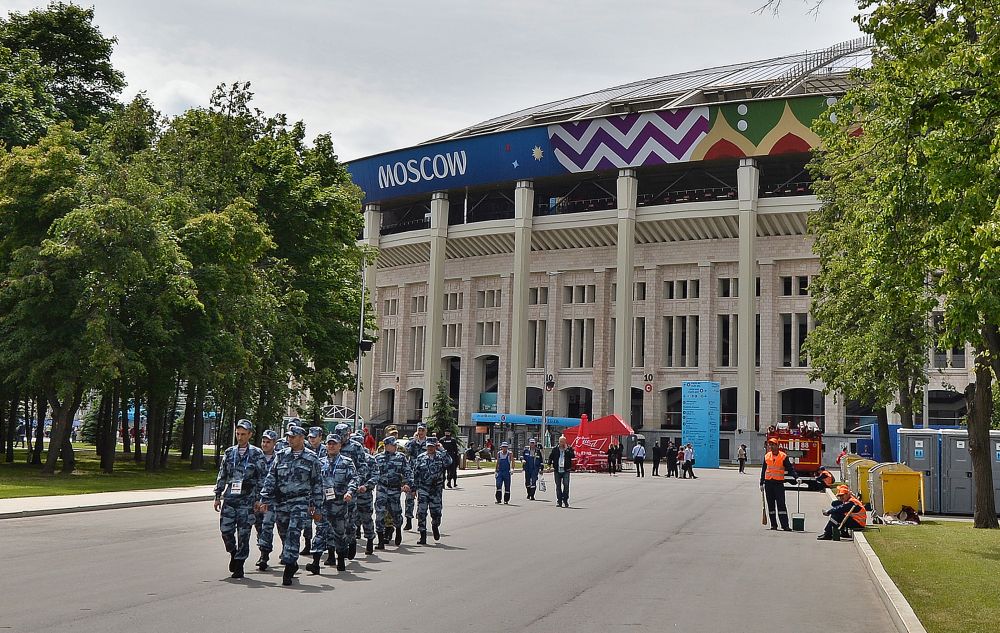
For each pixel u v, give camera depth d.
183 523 22.56
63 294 38.34
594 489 42.12
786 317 83.69
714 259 85.00
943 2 17.12
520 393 87.81
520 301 88.62
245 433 13.83
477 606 11.91
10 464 48.19
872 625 11.47
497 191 94.56
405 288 102.31
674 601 12.77
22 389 41.12
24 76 47.59
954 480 32.50
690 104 83.69
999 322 17.03
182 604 11.55
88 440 99.12
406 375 101.31
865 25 17.72
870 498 30.33
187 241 41.34
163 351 40.94
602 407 88.81
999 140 14.59
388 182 94.50
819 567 17.06
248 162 48.06
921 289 20.38
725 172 85.25
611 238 88.81
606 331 89.56
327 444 14.91
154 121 47.38
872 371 39.47
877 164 21.14
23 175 38.56
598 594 13.18
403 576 14.45
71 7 56.56
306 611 11.22
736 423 83.06
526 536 21.09
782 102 74.81
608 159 83.00
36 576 13.80
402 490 18.44
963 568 15.61
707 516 28.02
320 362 52.88
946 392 78.81
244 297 43.28
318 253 51.34
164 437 52.53
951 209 16.58
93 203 38.25
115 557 16.08
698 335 85.81
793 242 82.06
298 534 13.38
